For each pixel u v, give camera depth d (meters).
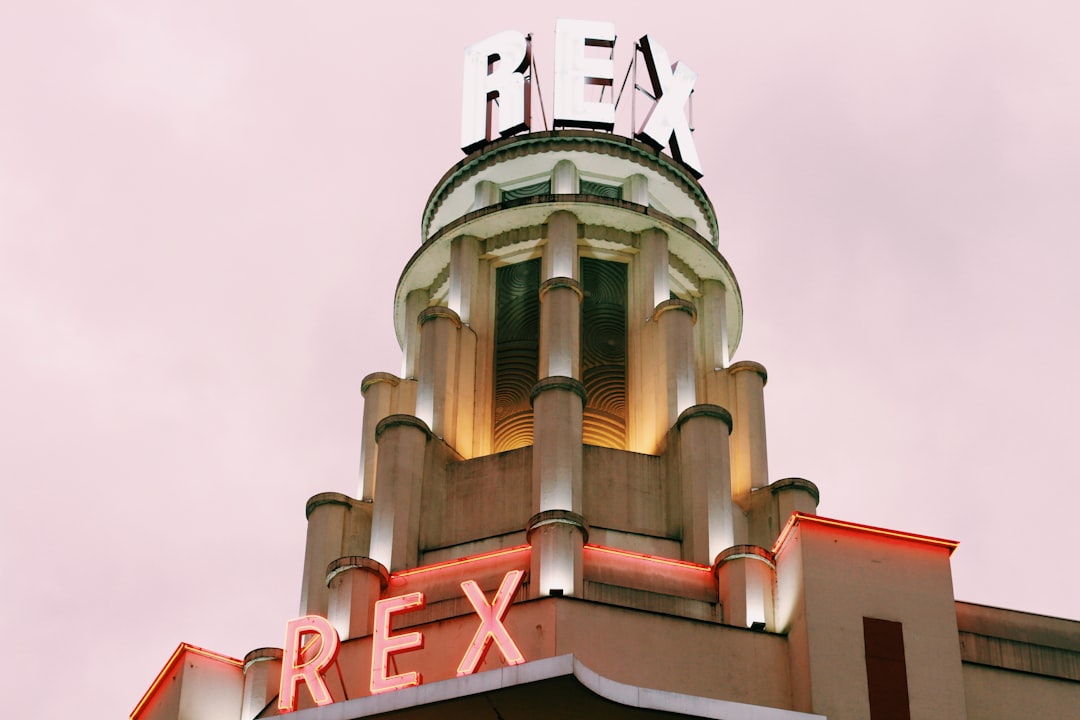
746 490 46.84
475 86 54.41
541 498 42.03
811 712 36.97
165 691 43.97
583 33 53.44
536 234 48.97
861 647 38.03
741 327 52.34
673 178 51.44
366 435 48.00
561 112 51.81
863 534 39.72
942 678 37.91
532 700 33.06
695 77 55.56
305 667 38.47
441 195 52.31
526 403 47.19
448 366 46.81
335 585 41.88
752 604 39.91
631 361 47.59
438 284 51.06
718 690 38.16
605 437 46.66
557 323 45.84
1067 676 40.44
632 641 38.34
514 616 38.53
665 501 44.19
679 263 50.22
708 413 44.28
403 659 39.09
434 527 44.19
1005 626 41.25
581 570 40.22
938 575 39.38
